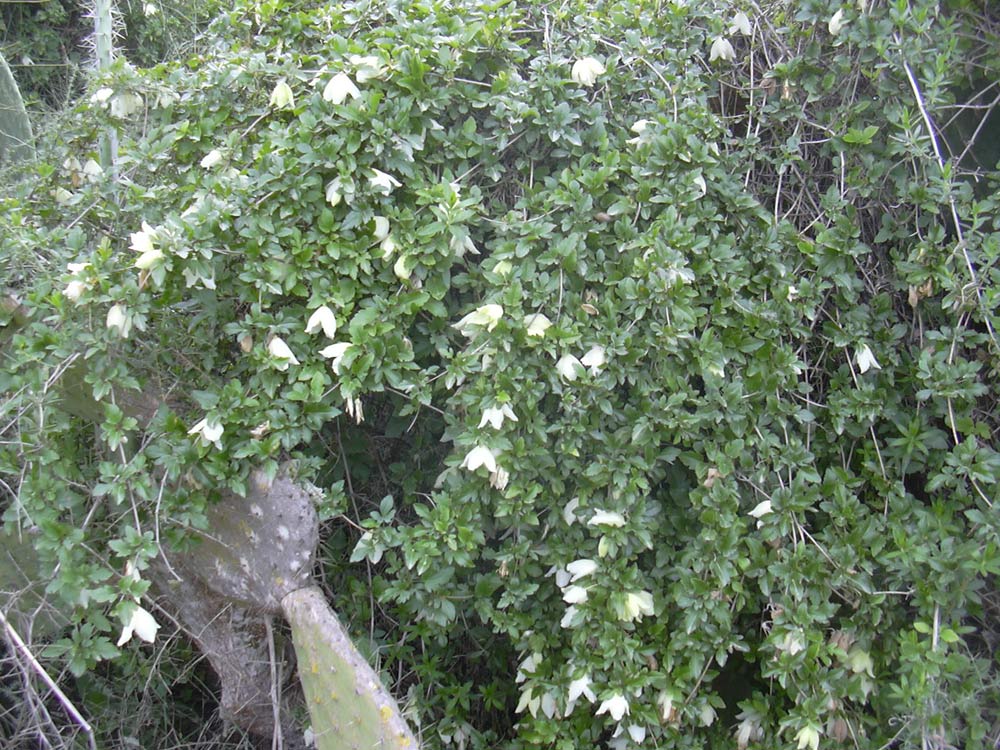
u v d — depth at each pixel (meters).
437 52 2.05
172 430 1.87
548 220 2.03
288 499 1.86
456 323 2.03
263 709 2.11
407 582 1.98
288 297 2.03
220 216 1.88
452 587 2.01
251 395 1.93
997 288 1.97
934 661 1.80
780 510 1.93
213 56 2.34
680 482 2.09
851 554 1.91
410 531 1.95
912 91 2.13
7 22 4.90
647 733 1.92
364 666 1.72
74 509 1.99
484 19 2.13
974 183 2.30
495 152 2.12
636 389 1.98
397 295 1.99
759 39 2.29
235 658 2.07
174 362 2.02
